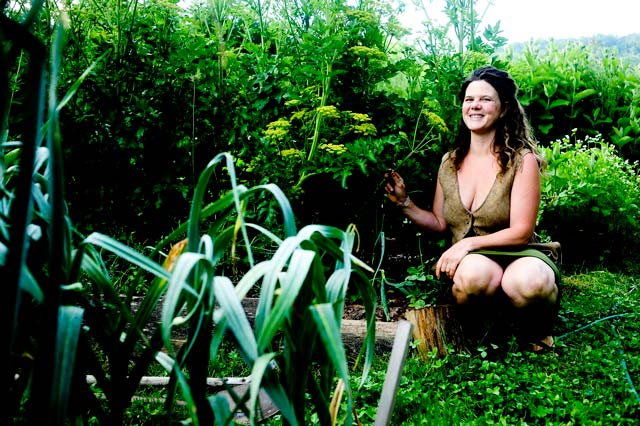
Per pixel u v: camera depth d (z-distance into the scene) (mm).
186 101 3502
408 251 3879
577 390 2557
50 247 973
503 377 2590
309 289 1237
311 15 3646
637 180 5664
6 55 895
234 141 3553
